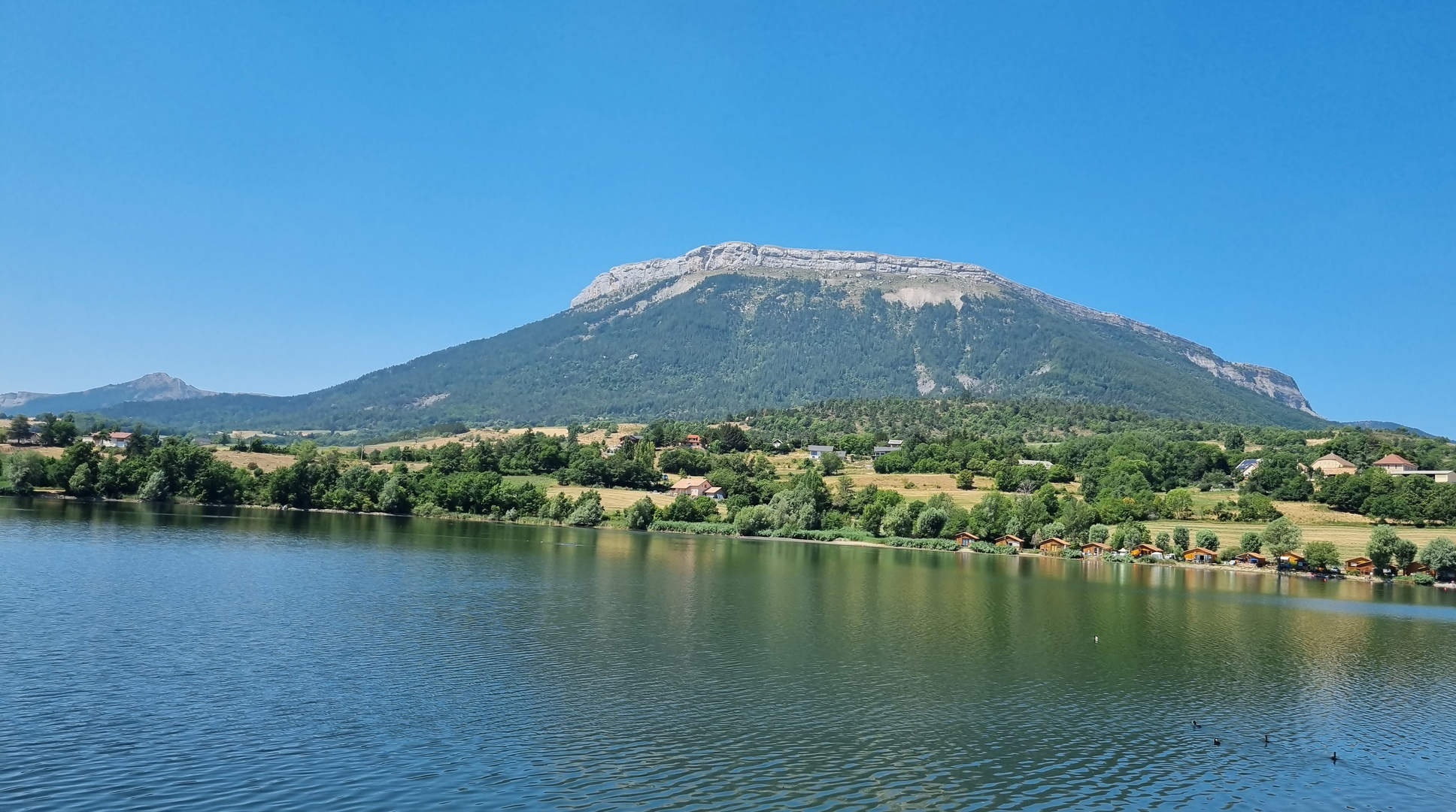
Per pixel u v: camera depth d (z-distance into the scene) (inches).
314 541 6392.7
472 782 1925.4
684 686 2753.4
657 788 1942.7
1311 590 6033.5
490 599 4165.8
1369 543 7116.1
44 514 7126.0
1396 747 2444.6
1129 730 2512.3
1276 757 2338.8
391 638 3233.3
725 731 2341.3
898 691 2802.7
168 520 7322.8
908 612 4333.2
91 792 1782.7
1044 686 2952.8
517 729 2282.2
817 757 2181.3
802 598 4635.8
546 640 3309.5
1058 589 5536.4
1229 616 4616.1
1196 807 1991.9
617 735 2268.7
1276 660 3491.6
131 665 2691.9
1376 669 3376.0
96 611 3427.7
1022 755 2272.4
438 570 5137.8
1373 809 2016.5
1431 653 3710.6
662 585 4931.1
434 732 2223.2
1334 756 2359.7
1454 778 2225.6
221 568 4712.1
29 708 2253.9
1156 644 3752.5
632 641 3356.3
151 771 1900.8
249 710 2320.4
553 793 1883.6
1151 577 6668.3
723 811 1843.0
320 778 1905.8
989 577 6171.3
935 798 1973.4
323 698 2452.0
